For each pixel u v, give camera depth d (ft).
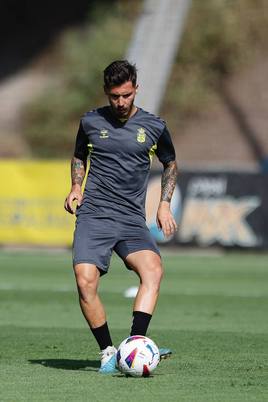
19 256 248.73
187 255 249.55
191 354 104.73
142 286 89.51
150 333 122.62
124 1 424.46
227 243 251.39
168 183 92.99
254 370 93.76
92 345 111.55
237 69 402.31
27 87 420.36
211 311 148.25
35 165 259.80
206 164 371.35
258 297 168.14
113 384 84.69
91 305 89.97
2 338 117.39
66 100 396.37
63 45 435.94
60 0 456.45
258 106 392.47
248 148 378.12
